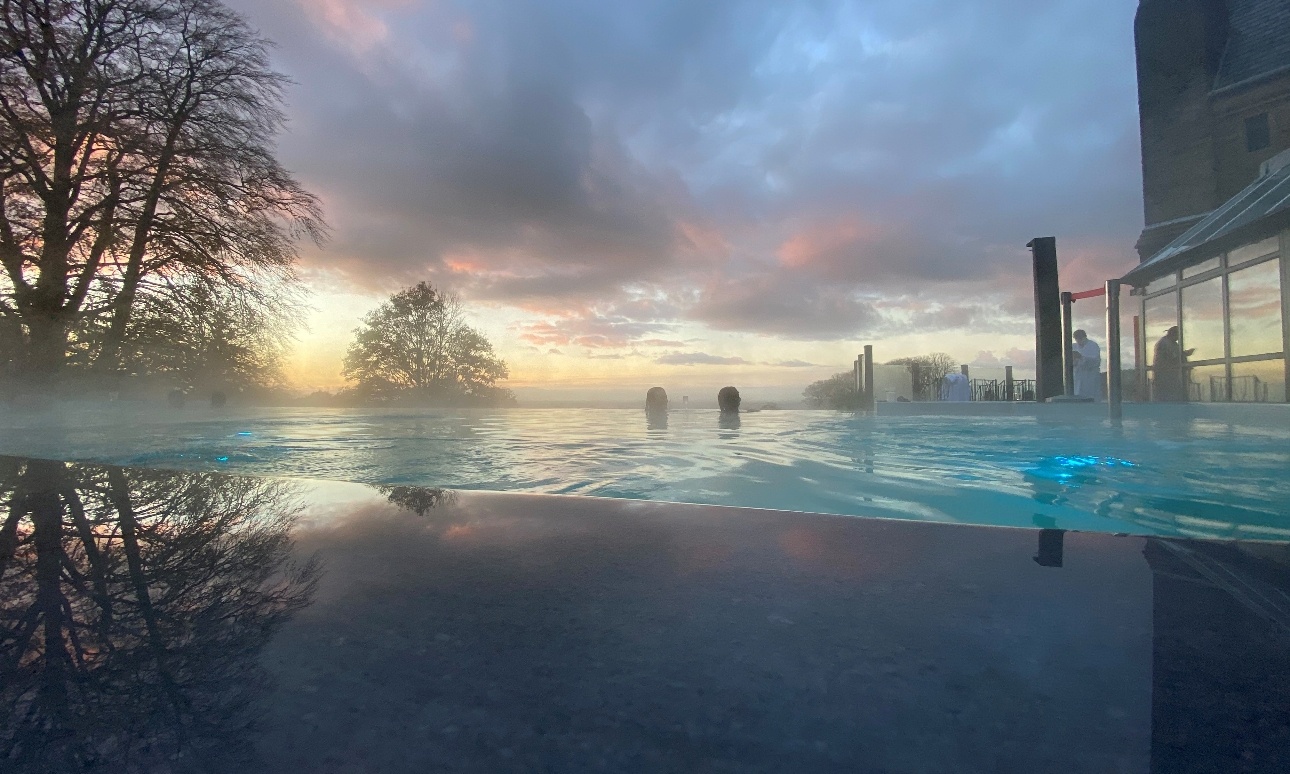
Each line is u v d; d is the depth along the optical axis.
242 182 10.57
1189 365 8.97
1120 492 2.33
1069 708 0.50
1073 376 9.19
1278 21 12.97
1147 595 0.82
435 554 1.10
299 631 0.71
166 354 10.13
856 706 0.52
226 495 1.81
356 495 1.79
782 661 0.62
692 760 0.44
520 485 2.68
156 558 1.06
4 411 8.59
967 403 8.69
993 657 0.62
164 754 0.45
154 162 9.55
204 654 0.64
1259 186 8.62
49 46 8.73
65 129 8.80
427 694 0.55
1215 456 3.45
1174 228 13.84
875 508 2.05
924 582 0.90
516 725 0.50
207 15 9.87
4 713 0.51
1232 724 0.47
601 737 0.47
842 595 0.84
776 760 0.43
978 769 0.41
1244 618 0.73
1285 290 6.98
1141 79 14.63
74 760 0.44
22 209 9.02
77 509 1.55
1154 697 0.52
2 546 1.15
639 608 0.79
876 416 9.27
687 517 1.45
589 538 1.21
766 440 5.11
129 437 5.68
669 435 5.83
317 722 0.50
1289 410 5.60
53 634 0.70
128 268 9.69
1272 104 12.75
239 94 10.20
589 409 15.37
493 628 0.72
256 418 9.47
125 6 9.12
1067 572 0.94
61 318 9.04
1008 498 2.23
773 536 1.23
